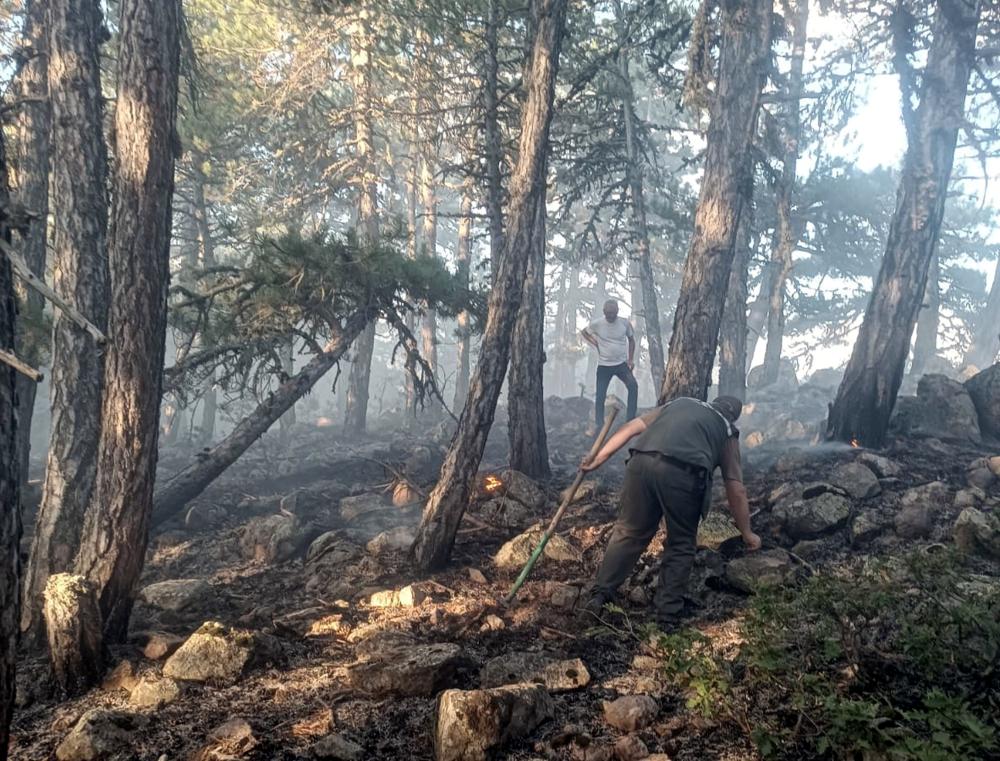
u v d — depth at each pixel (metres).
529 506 6.68
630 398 10.28
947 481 6.29
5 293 2.28
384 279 7.93
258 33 14.21
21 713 3.48
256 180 15.26
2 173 2.33
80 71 5.43
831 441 7.63
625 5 12.47
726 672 3.24
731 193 6.65
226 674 3.67
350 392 14.70
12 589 2.27
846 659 3.42
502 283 5.58
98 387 5.14
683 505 4.23
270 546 6.02
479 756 2.84
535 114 5.72
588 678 3.52
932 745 2.43
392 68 13.98
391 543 5.84
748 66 6.81
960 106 7.35
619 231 13.40
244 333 7.82
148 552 6.40
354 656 3.94
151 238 4.27
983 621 3.11
